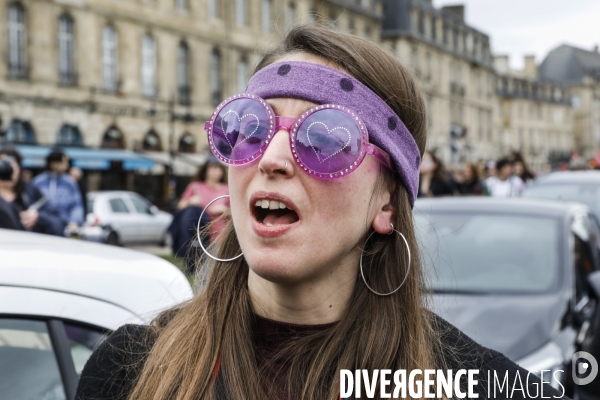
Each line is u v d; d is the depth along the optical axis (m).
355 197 1.49
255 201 1.47
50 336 1.90
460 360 1.52
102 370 1.59
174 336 1.56
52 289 1.95
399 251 1.57
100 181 33.22
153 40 37.00
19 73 29.97
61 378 1.88
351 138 1.46
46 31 30.86
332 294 1.53
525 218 5.54
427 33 66.31
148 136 36.62
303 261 1.44
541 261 5.05
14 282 1.90
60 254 2.07
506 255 5.15
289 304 1.51
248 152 1.48
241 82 42.72
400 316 1.53
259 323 1.54
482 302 4.61
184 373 1.50
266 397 1.45
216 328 1.53
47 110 30.92
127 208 22.12
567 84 113.81
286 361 1.48
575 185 9.68
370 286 1.55
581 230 5.76
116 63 34.75
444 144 68.25
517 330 4.29
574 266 5.09
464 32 75.12
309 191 1.45
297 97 1.50
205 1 40.19
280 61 1.57
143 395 1.50
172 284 2.18
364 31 55.62
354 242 1.51
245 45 42.75
